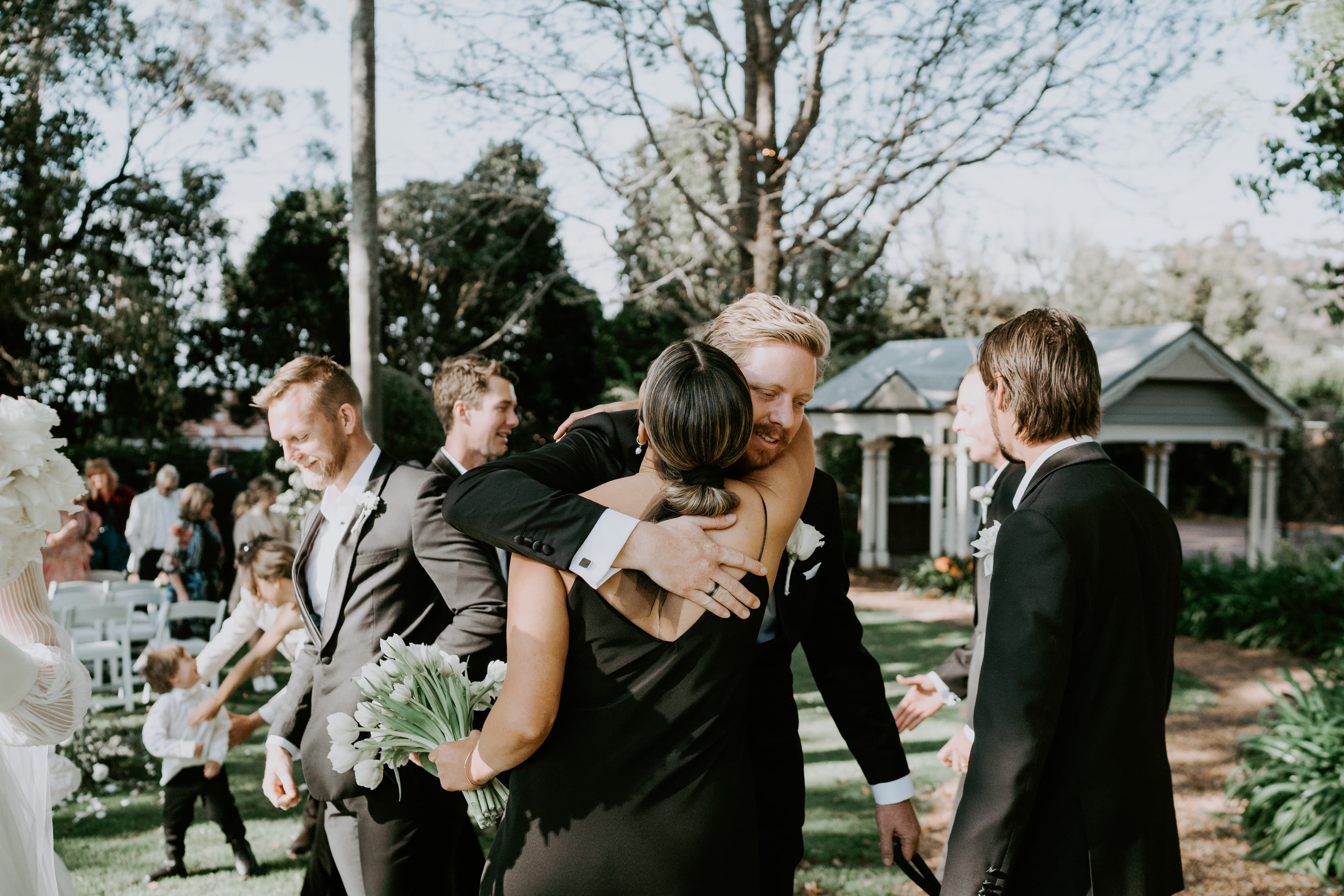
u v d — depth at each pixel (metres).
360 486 2.55
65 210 16.75
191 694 3.98
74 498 1.74
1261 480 15.21
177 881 3.91
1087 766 1.73
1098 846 1.71
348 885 2.48
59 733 1.85
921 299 24.98
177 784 3.90
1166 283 35.16
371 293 5.97
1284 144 5.29
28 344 18.39
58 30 15.43
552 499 1.58
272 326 21.72
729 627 1.56
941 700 3.03
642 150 12.30
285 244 21.48
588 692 1.54
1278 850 4.29
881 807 2.28
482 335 22.56
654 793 1.51
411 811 2.40
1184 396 14.60
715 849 1.52
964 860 1.71
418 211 12.88
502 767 1.58
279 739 2.68
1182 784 5.40
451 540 2.42
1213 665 8.78
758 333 1.74
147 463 20.16
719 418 1.56
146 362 18.00
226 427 28.25
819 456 17.25
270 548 3.82
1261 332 34.59
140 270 19.59
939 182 10.82
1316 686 5.29
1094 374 1.91
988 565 2.76
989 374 1.98
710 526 1.57
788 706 1.99
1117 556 1.78
